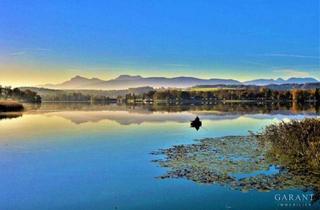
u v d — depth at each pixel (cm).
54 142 2906
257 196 1333
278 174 1612
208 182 1528
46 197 1402
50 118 5966
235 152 2230
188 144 2667
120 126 4334
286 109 8238
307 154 1834
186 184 1510
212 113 6944
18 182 1625
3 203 1342
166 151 2353
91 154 2302
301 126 2217
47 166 1947
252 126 4094
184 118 5666
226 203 1273
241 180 1538
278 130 2548
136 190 1458
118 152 2361
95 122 5019
